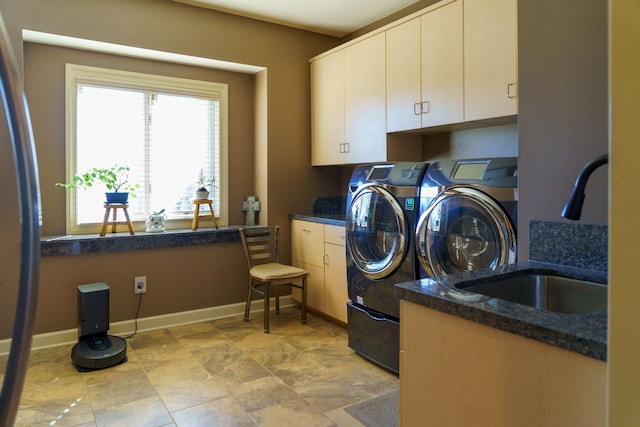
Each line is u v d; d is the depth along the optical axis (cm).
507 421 100
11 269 282
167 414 217
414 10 347
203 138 389
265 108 391
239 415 216
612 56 74
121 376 260
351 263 296
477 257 216
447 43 274
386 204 268
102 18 313
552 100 155
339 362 281
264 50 385
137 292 339
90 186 329
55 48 321
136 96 356
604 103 142
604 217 142
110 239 323
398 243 257
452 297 114
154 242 341
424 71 291
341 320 338
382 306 271
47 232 323
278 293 385
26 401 229
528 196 163
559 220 154
